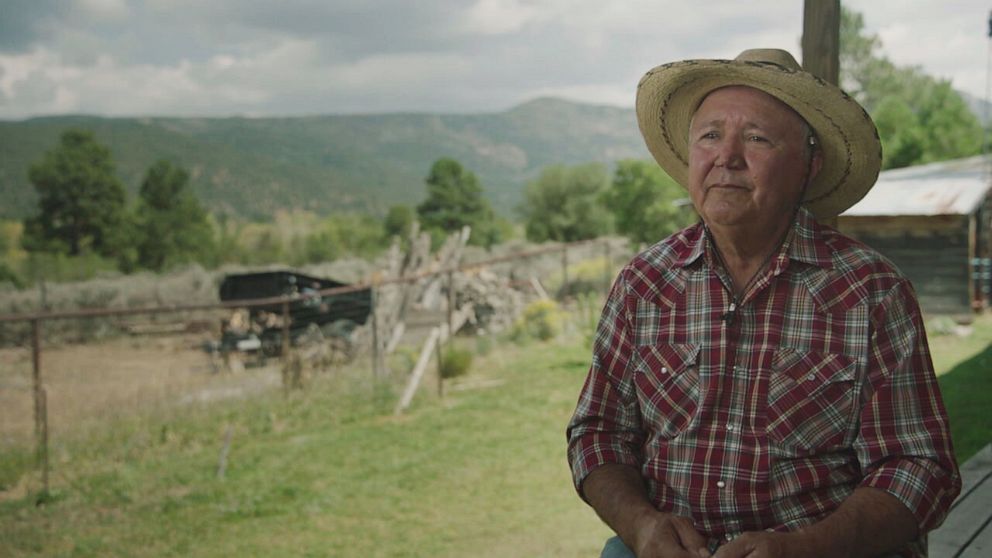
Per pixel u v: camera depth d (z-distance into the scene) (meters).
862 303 1.76
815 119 1.85
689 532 1.74
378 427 10.55
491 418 10.81
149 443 9.89
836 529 1.64
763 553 1.60
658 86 2.03
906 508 1.66
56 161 69.56
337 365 13.44
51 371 16.05
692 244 1.96
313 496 7.86
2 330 20.55
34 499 7.97
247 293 17.11
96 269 42.28
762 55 1.92
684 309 1.90
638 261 2.02
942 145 51.62
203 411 11.29
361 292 16.70
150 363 17.00
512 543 6.46
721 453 1.81
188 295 25.06
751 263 1.87
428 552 6.36
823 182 2.07
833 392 1.76
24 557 6.51
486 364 14.87
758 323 1.82
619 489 1.90
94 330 21.19
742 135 1.82
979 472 3.71
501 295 20.84
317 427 10.65
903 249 17.78
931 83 64.19
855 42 64.50
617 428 2.02
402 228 84.94
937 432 1.71
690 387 1.86
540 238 58.78
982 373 11.50
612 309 2.02
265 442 9.98
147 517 7.40
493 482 8.12
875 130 1.85
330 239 69.12
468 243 87.94
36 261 40.53
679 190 34.53
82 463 9.14
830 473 1.77
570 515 7.08
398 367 13.88
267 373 14.12
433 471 8.56
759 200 1.80
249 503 7.69
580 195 58.25
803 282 1.81
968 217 17.14
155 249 67.06
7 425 11.14
